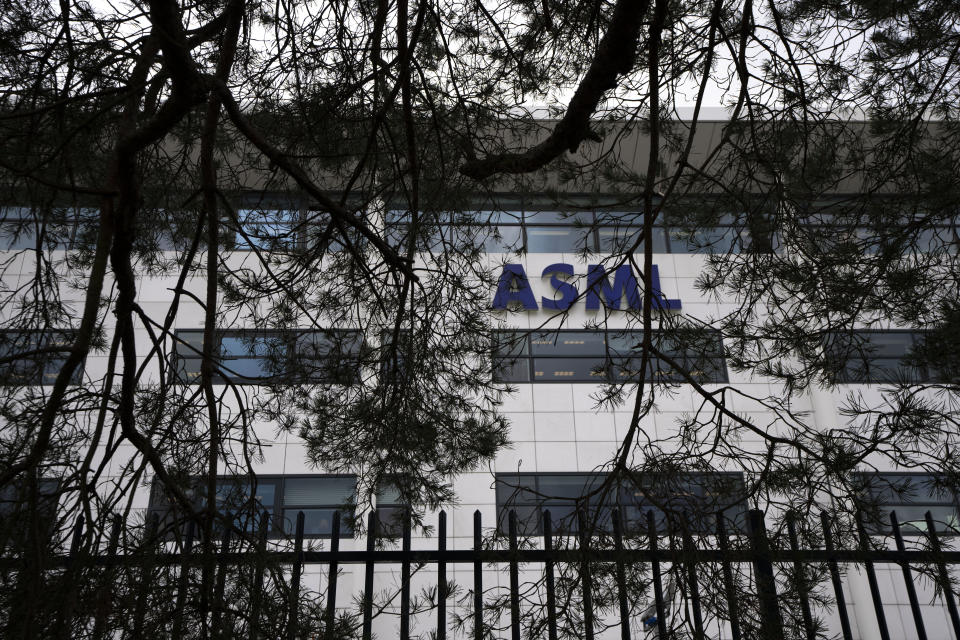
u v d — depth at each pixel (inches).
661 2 168.2
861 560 153.8
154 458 155.3
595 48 209.0
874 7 199.2
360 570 559.2
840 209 214.1
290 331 207.8
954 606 155.9
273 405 198.2
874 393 596.1
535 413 686.5
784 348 191.5
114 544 139.3
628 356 194.4
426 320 199.6
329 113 203.5
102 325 200.1
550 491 663.8
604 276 197.3
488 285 213.2
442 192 212.7
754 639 141.6
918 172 208.8
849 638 147.9
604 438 683.4
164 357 177.8
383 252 179.0
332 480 631.8
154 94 192.1
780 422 630.5
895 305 192.9
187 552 143.4
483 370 205.3
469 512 644.7
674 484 165.5
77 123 191.0
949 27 202.2
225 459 171.5
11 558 130.8
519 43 217.2
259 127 210.2
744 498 161.6
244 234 186.4
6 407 152.3
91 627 129.2
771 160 209.0
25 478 129.1
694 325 192.7
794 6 204.8
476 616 148.3
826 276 191.8
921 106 214.5
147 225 222.7
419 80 208.8
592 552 151.1
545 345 703.1
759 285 198.8
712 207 208.7
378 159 209.6
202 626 136.3
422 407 194.1
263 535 148.2
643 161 432.8
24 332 182.7
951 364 180.7
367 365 198.7
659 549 155.4
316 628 141.4
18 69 183.0
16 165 183.2
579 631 147.0
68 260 218.7
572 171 210.4
